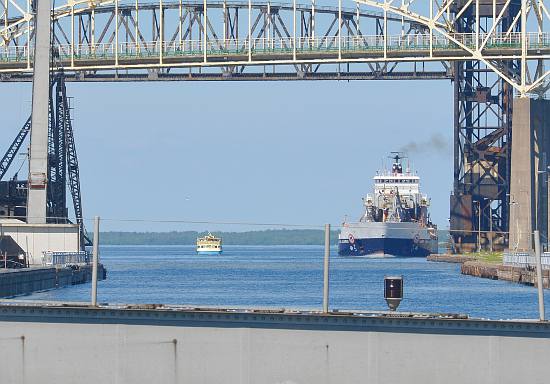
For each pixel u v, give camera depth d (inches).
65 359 3147.1
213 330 3115.2
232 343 3107.8
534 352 3070.9
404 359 3080.7
